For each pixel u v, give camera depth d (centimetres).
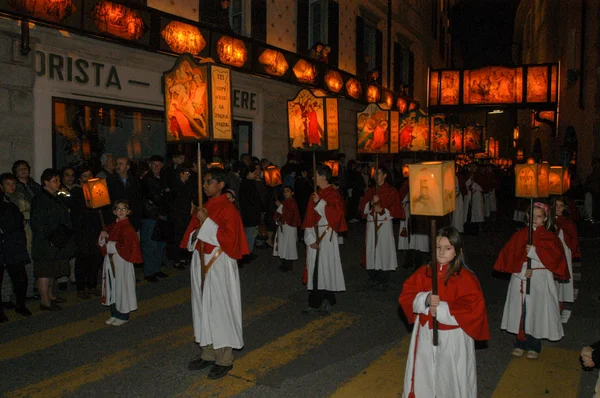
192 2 1193
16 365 514
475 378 363
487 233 1505
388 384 475
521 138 4466
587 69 1941
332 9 1766
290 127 722
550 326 516
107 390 461
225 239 470
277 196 1194
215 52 1216
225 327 477
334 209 676
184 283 838
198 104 505
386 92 2155
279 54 1437
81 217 737
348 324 646
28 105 855
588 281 877
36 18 827
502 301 754
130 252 620
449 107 2523
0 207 635
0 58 812
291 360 531
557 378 489
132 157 1071
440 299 360
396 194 810
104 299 641
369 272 825
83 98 948
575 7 2106
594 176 1562
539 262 518
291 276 899
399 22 2427
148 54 1062
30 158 863
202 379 484
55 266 685
